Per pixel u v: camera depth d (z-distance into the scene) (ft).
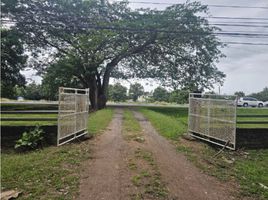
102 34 79.00
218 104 34.83
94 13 82.48
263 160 32.96
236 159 31.04
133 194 19.25
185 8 81.61
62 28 81.66
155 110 89.92
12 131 38.01
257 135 38.58
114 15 83.25
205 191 20.52
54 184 20.71
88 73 86.74
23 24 80.23
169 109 96.12
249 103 130.72
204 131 37.17
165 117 60.29
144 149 31.35
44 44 88.89
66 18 80.28
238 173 25.61
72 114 35.24
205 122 36.99
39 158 27.71
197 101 38.81
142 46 88.63
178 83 97.04
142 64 98.53
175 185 21.24
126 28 74.23
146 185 20.79
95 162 26.22
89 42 80.07
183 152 31.17
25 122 44.27
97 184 20.85
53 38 86.63
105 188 20.16
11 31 83.05
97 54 85.35
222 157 30.89
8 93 105.50
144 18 80.33
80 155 28.48
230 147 33.45
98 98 93.76
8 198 18.22
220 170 25.90
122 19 80.69
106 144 33.53
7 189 20.04
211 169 25.89
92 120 52.39
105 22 78.79
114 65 94.94
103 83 94.53
